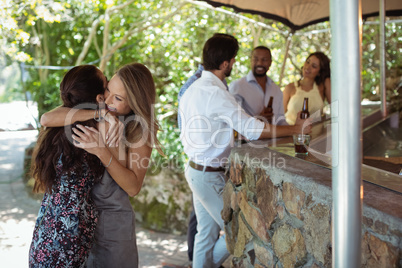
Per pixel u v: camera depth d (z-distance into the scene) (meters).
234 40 2.94
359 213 1.30
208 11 7.43
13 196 6.34
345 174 1.28
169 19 7.39
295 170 2.08
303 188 1.96
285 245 2.12
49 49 8.79
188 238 3.68
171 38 7.31
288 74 7.79
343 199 1.30
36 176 1.98
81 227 1.96
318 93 4.47
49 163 1.94
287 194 2.08
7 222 5.43
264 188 2.29
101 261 2.13
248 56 7.38
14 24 5.36
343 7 1.21
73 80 2.03
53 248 1.92
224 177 2.99
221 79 3.00
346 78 1.24
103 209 2.10
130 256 2.16
